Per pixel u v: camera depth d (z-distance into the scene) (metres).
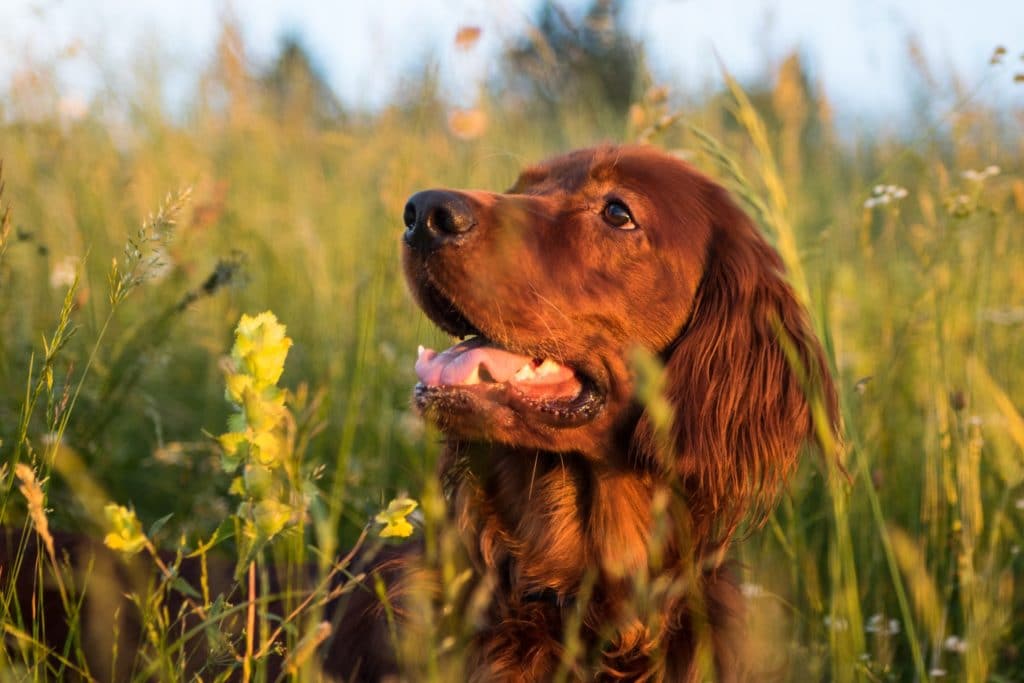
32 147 5.46
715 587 3.14
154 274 2.77
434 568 3.04
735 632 3.10
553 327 2.98
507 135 5.59
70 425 4.18
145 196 5.91
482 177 5.13
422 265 2.93
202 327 5.35
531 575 3.10
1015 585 3.70
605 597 3.07
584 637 3.05
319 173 6.91
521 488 3.13
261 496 1.96
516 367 3.05
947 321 4.08
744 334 3.21
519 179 3.45
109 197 5.67
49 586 3.15
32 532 3.35
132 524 1.96
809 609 3.64
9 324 4.52
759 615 3.31
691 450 3.11
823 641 3.46
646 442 3.05
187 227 5.03
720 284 3.24
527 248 2.97
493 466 3.13
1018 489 3.86
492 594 3.07
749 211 3.56
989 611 3.19
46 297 4.79
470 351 2.96
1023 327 4.53
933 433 3.64
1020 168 4.74
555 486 3.11
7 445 3.89
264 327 1.94
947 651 3.44
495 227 2.92
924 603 3.24
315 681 2.84
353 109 6.38
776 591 3.60
